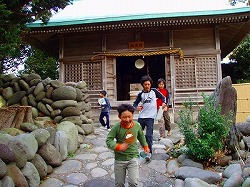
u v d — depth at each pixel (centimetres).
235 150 514
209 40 1236
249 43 1711
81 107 730
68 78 1299
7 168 371
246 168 433
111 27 1182
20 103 696
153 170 486
